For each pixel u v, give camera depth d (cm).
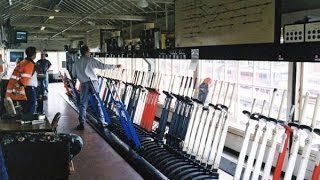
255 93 554
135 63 902
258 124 316
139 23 873
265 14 248
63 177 271
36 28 1405
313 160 366
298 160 342
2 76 896
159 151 476
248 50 267
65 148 269
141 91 609
